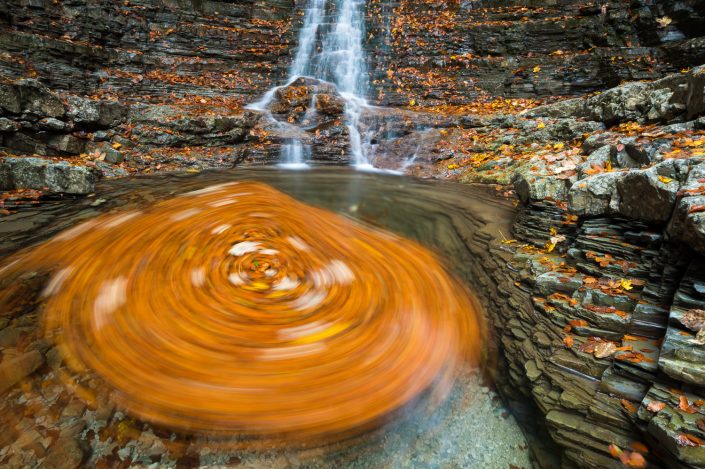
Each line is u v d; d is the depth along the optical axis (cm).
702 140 390
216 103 1010
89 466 265
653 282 319
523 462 296
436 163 841
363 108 1032
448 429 319
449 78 1171
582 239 390
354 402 328
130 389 314
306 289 436
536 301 361
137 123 812
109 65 1012
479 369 369
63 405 296
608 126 696
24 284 400
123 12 1088
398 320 409
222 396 317
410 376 358
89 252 464
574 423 272
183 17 1180
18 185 562
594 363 292
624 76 990
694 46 934
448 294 452
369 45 1288
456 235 542
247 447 290
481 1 1311
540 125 790
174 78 1068
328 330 385
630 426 258
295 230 552
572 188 418
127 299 398
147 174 740
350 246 527
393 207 641
